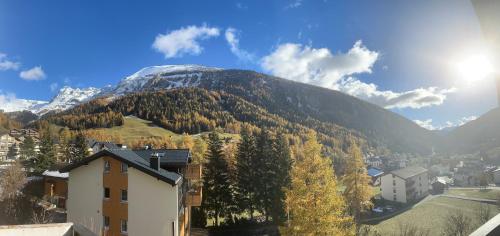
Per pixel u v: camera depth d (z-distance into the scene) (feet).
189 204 105.19
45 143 238.89
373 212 220.43
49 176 142.10
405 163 556.92
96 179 88.79
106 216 87.56
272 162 169.48
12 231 13.28
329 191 86.02
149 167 86.94
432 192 332.39
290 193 90.89
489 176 392.88
